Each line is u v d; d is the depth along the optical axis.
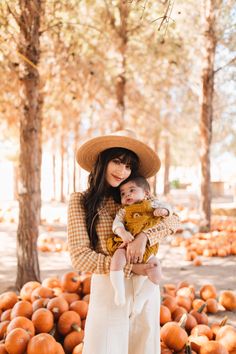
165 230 2.31
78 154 2.54
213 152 20.39
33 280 4.85
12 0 4.63
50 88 8.73
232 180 18.28
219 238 8.07
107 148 2.44
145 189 2.47
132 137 2.38
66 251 7.77
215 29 8.67
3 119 9.77
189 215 11.87
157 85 11.47
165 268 6.46
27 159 4.89
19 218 4.90
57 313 3.43
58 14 5.83
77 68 8.09
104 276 2.20
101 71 9.14
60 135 16.70
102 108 10.97
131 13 8.18
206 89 9.12
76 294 3.99
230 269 6.36
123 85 9.42
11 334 2.94
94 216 2.29
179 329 3.13
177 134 16.11
